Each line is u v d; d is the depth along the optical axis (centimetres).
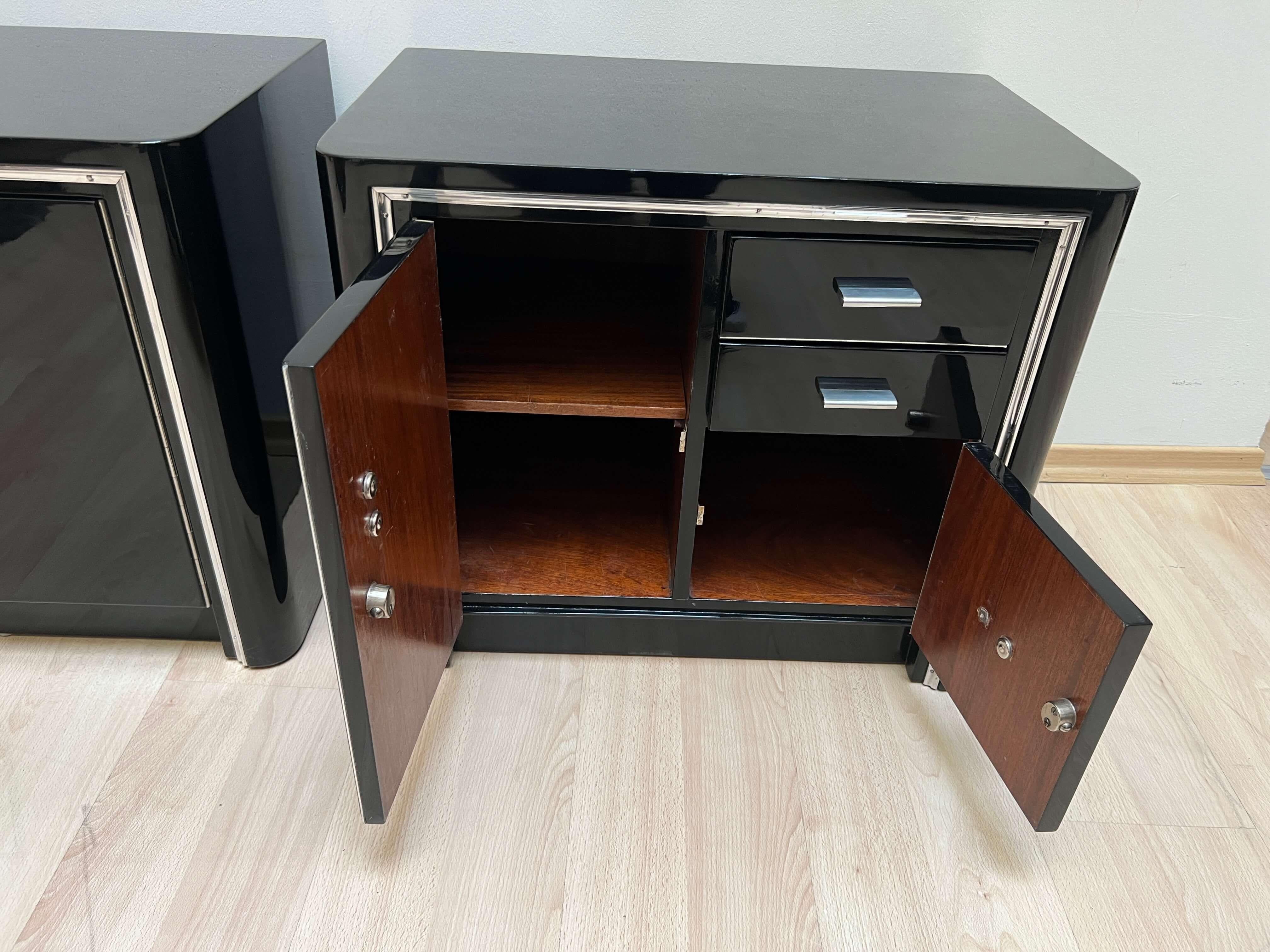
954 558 86
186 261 74
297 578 99
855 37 109
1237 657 107
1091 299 79
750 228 75
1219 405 133
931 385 84
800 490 116
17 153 69
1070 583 67
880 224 75
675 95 94
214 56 95
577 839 82
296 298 96
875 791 89
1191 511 133
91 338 78
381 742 70
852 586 100
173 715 92
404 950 73
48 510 88
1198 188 116
